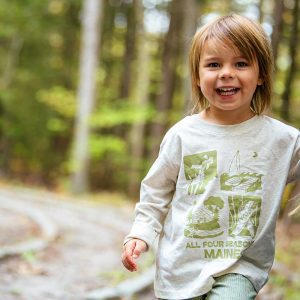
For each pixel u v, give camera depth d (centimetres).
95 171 2205
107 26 2370
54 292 463
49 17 2197
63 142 2623
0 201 1199
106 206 1373
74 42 2483
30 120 2247
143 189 242
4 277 493
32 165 2473
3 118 2222
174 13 1709
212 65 224
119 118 1697
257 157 223
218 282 214
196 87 238
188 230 222
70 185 1795
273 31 702
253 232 217
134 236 233
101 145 1784
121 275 547
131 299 476
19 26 2080
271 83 231
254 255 218
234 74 220
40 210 1123
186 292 218
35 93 2233
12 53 2189
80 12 2364
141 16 2034
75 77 2478
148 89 2089
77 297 452
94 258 642
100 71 2367
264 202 220
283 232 826
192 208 224
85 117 1777
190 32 1377
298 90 1092
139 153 1967
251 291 212
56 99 1973
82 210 1209
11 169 2442
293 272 630
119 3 2373
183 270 221
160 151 241
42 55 2270
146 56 2052
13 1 2030
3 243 653
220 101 223
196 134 230
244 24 221
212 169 223
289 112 809
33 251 617
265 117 232
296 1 757
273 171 223
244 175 221
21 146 2386
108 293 468
